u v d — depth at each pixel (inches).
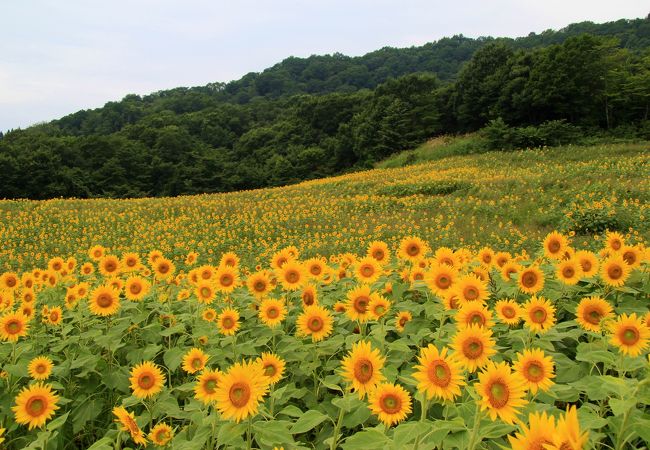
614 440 80.4
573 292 160.1
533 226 652.7
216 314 159.0
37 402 107.1
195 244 698.8
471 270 182.1
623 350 94.8
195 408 107.3
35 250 691.4
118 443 101.6
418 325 138.9
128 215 932.0
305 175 2411.4
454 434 80.8
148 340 159.0
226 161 2640.3
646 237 511.8
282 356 133.9
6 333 140.6
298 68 5649.6
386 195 996.6
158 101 4854.8
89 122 4104.3
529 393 89.4
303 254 603.2
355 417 100.1
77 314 164.1
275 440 83.8
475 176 1063.0
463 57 4972.9
